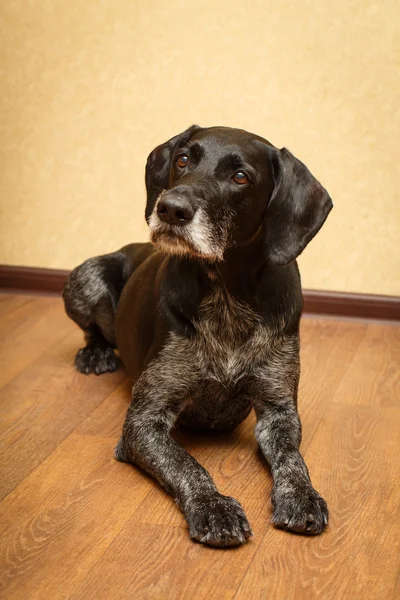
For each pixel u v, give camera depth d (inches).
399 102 180.9
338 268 191.5
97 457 122.6
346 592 92.9
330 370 160.2
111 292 155.1
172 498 111.9
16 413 135.9
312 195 116.5
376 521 107.9
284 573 96.0
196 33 183.9
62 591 91.2
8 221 198.8
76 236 197.9
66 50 187.8
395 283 190.4
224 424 130.8
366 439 131.8
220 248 111.1
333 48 180.7
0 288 199.0
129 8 184.1
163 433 117.6
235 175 111.7
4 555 97.5
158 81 187.5
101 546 100.0
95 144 192.2
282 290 122.1
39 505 109.0
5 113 192.5
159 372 121.4
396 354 170.4
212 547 100.7
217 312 119.9
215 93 186.9
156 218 109.2
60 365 156.8
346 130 184.2
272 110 185.9
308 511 104.2
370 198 186.9
